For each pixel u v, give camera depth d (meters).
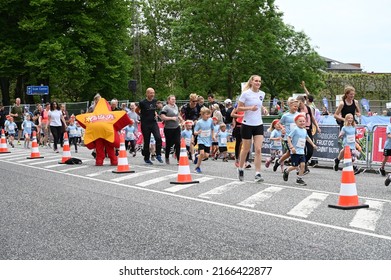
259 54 57.50
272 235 6.79
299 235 6.79
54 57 40.75
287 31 67.12
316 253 5.94
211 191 10.61
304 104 13.95
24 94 50.69
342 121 15.16
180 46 61.00
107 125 16.23
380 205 8.95
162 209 8.69
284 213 8.27
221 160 19.47
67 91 61.22
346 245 6.28
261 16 58.12
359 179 13.26
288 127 14.11
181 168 11.86
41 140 28.44
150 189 11.02
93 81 46.19
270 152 17.42
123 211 8.55
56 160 18.41
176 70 67.50
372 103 43.25
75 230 7.21
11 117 27.83
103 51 44.31
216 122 19.03
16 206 9.17
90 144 16.31
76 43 43.91
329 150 16.39
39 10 42.09
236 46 57.59
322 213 8.24
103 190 10.98
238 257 5.79
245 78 57.62
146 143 16.78
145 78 73.88
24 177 13.45
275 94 63.81
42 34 42.75
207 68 60.69
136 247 6.26
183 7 69.56
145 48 73.88
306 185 11.57
